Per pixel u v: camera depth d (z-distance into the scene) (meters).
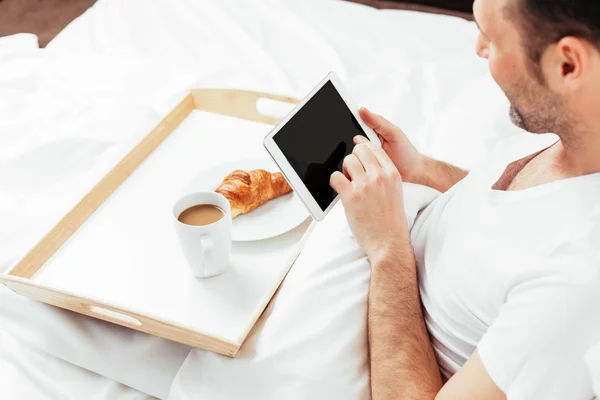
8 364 0.97
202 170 1.14
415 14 1.83
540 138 0.88
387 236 0.88
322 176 0.96
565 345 0.64
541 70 0.67
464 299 0.79
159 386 0.94
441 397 0.72
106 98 1.49
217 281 0.96
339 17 1.80
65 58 1.64
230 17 1.77
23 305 0.99
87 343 0.96
